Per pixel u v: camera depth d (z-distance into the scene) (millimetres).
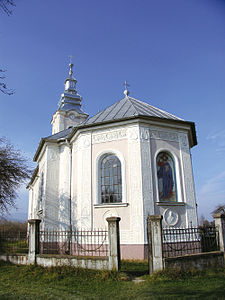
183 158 14617
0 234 12383
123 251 12422
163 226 12781
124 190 13289
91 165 14422
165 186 13805
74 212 15148
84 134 15117
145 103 17734
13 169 16703
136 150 13602
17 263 10961
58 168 17516
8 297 6961
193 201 14055
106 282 8086
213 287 7277
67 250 14211
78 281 8344
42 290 7586
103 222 13305
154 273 8375
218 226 10320
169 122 14547
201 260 9234
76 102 32094
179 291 6961
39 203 19469
